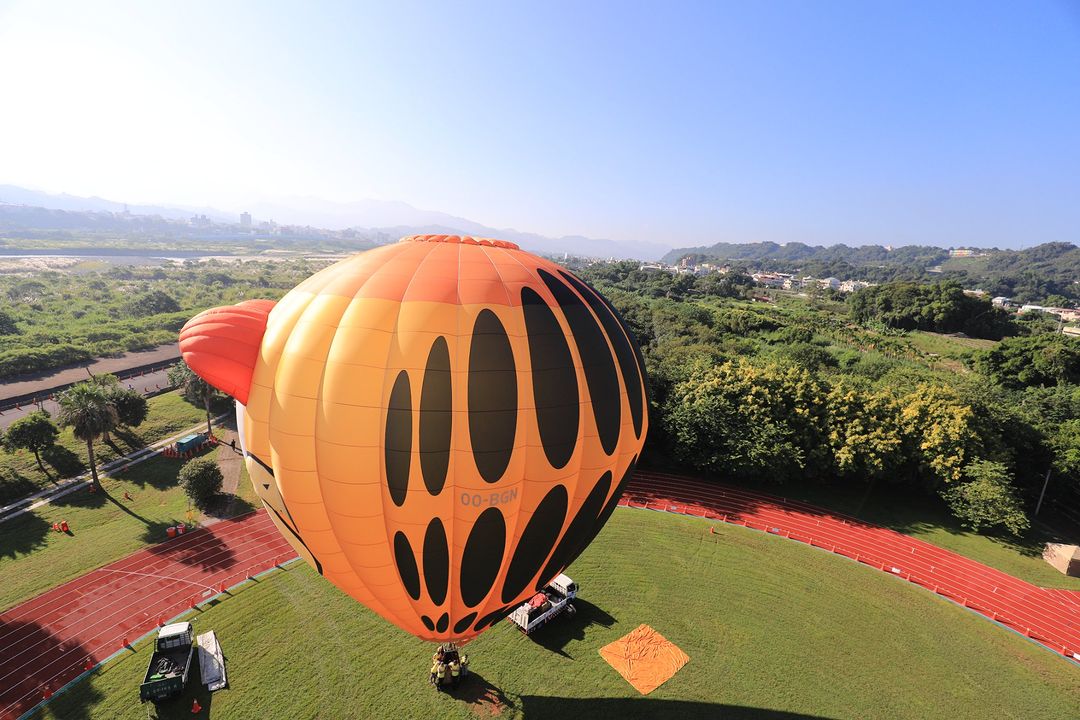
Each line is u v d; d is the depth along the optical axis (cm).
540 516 1642
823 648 2562
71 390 3781
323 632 2472
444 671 2169
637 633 2570
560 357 1619
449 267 1675
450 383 1503
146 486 3847
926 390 4453
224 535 3278
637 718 2119
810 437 4222
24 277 15188
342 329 1546
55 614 2570
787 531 3638
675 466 4519
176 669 2156
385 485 1520
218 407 5322
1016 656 2600
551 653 2416
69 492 3706
